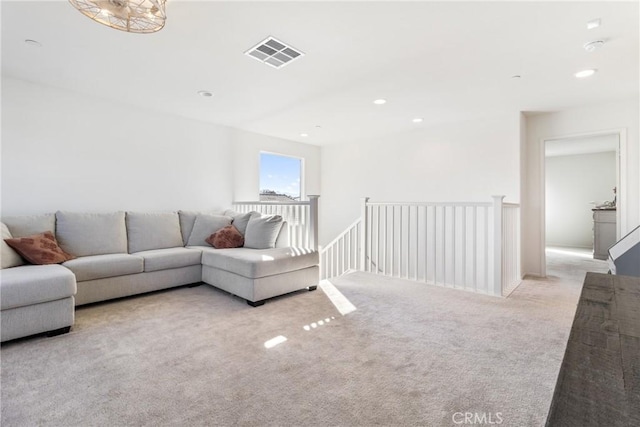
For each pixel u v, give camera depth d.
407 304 2.96
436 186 4.99
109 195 3.80
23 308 2.12
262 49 2.57
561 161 7.80
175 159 4.42
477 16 2.11
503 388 1.60
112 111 3.81
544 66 2.85
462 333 2.29
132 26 1.92
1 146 3.08
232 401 1.50
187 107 4.05
